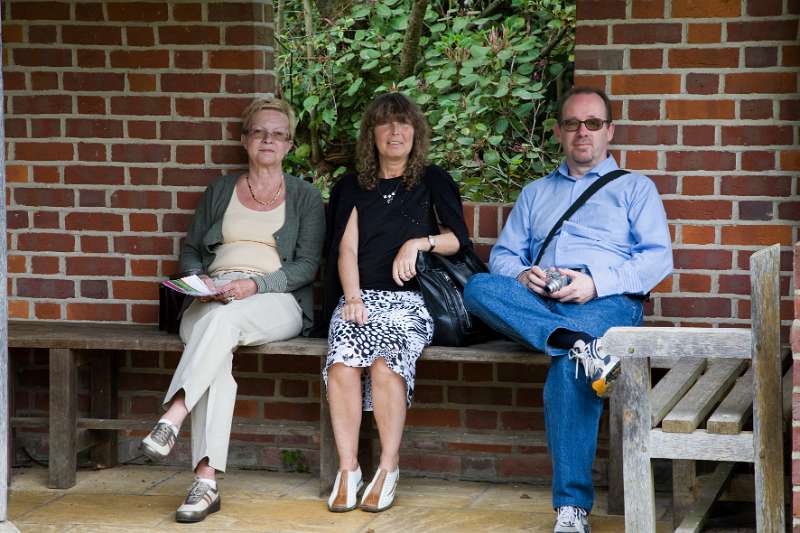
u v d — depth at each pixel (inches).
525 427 274.1
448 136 372.8
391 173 266.8
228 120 282.8
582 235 250.4
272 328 256.8
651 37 258.4
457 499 259.0
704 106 257.6
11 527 206.2
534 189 261.9
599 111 250.8
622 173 253.4
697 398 209.2
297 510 249.3
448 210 262.4
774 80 253.9
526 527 237.3
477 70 381.7
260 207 273.9
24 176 292.4
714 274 260.7
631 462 197.3
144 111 286.0
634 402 196.7
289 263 268.8
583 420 224.4
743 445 191.5
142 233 288.8
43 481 275.0
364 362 243.6
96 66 287.0
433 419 279.3
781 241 256.5
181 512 239.6
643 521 197.5
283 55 414.9
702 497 213.8
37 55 288.5
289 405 285.3
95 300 292.4
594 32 260.8
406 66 398.0
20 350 294.4
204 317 247.9
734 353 190.9
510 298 234.2
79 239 291.6
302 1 435.2
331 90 402.6
